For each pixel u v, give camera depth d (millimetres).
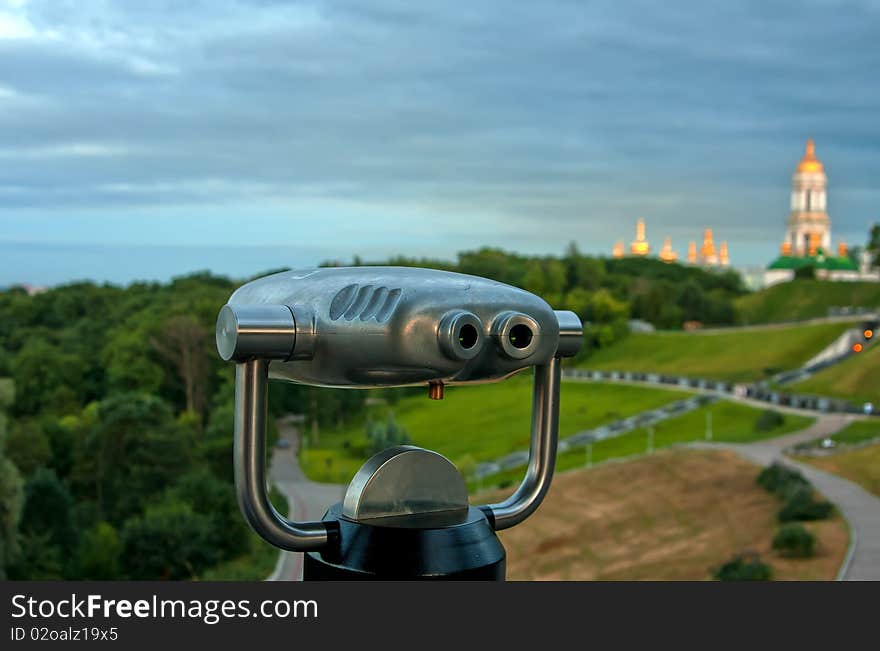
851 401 93500
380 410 106500
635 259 174500
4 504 29797
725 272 183875
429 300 2221
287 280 2457
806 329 128000
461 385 2383
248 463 2238
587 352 129125
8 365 92938
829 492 49625
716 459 61406
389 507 2336
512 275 134250
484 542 2348
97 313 122438
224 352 2270
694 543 46219
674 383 109188
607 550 48219
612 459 68438
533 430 2621
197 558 41031
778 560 36938
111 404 58938
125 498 51812
